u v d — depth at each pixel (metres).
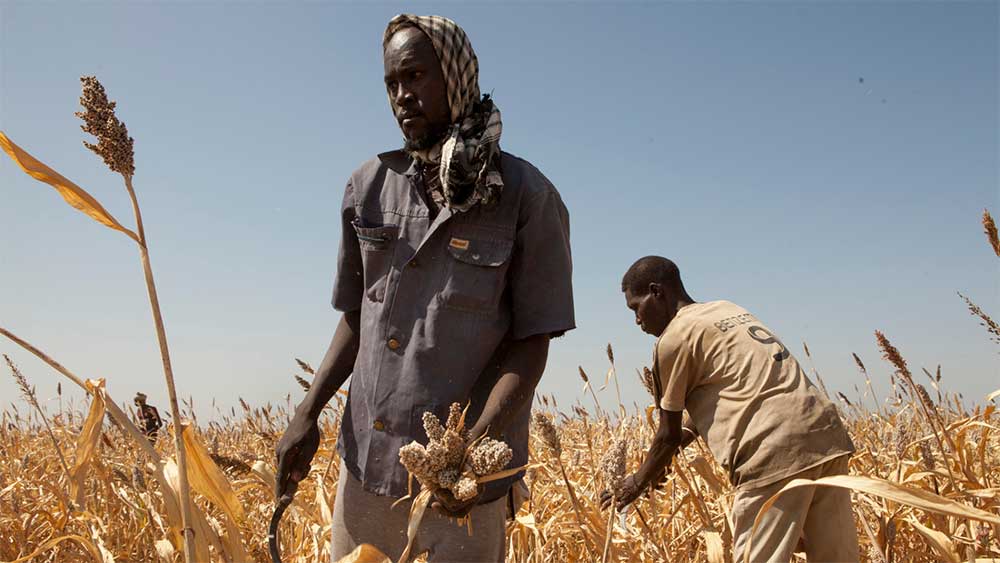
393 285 2.57
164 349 1.68
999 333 2.88
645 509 4.45
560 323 2.44
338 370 2.82
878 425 5.63
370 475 2.49
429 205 2.61
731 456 3.36
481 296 2.46
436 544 2.45
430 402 2.44
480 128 2.47
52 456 5.69
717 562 3.19
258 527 3.94
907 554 3.44
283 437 2.73
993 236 2.73
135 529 3.94
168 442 5.38
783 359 3.41
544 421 2.39
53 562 3.69
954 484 3.36
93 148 1.62
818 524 3.25
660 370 3.60
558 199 2.59
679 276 3.90
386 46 2.56
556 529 4.12
